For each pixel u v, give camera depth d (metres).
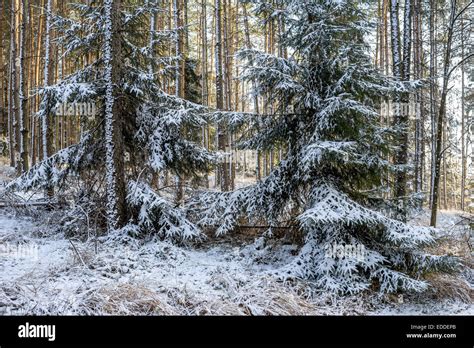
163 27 16.64
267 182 6.85
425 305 5.38
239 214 7.12
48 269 5.29
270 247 7.03
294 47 6.76
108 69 7.37
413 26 14.83
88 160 8.01
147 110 8.09
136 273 5.57
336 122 5.98
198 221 7.75
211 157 8.23
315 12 6.15
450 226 9.34
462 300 5.58
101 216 7.79
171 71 8.39
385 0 15.25
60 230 7.76
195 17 20.94
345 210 5.38
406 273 5.65
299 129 6.68
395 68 7.93
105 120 7.70
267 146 7.04
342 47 6.06
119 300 4.45
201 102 17.20
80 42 7.68
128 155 8.41
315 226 5.88
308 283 5.51
